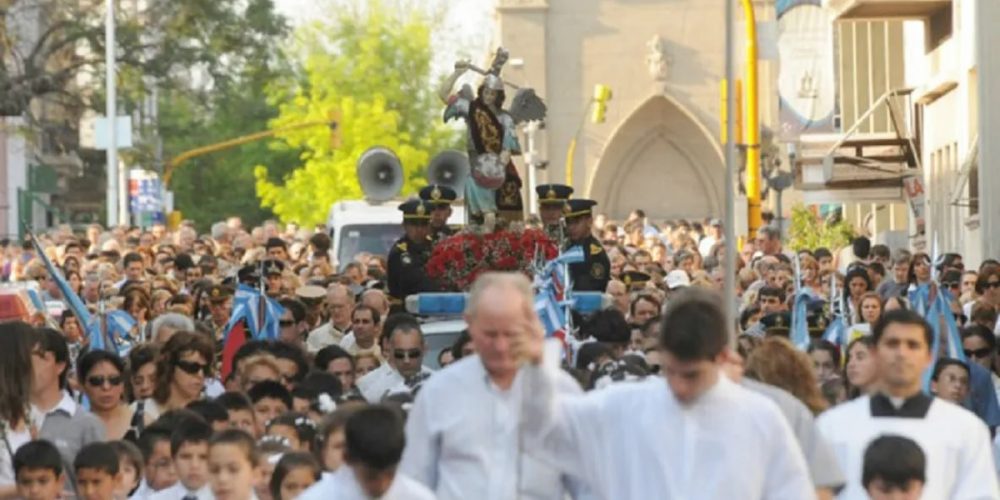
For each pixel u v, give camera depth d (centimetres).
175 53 7731
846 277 2945
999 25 4741
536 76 11369
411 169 11881
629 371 1947
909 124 5928
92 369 2014
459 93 2700
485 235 2650
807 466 1375
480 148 2683
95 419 1881
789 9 7531
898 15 5653
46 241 5331
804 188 5828
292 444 1808
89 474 1723
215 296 3023
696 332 1278
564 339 2277
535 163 8931
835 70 7369
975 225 5016
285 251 4191
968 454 1520
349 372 2248
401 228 5059
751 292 3438
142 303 3019
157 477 1812
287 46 11988
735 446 1293
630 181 11488
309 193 11738
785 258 3581
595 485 1325
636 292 2980
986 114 4734
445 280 2645
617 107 11375
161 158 9125
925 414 1525
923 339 1523
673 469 1298
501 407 1323
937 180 5578
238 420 1864
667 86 11350
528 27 11356
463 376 1329
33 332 1845
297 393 2017
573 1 11375
